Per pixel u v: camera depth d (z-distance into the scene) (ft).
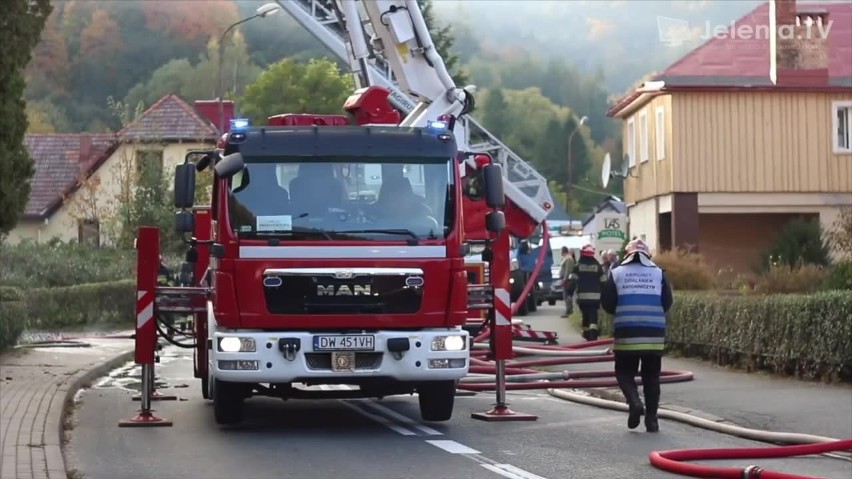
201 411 48.34
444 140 42.11
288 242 40.57
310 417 46.57
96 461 35.70
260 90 197.36
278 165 41.24
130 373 66.49
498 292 46.42
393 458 35.99
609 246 104.88
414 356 40.50
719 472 32.19
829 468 34.86
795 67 123.85
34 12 65.41
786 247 106.42
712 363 64.90
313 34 72.43
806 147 124.77
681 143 124.88
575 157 319.27
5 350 73.46
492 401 52.54
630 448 38.42
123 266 125.18
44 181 197.06
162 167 141.38
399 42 63.72
